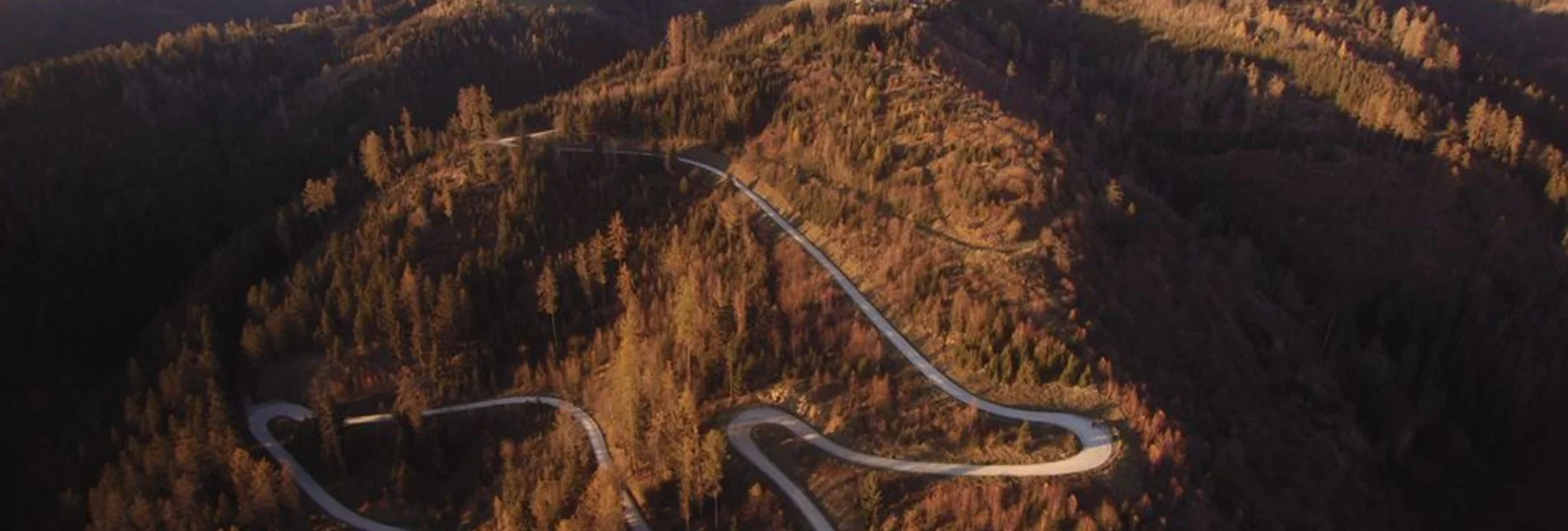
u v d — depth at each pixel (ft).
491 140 599.57
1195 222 588.91
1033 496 333.62
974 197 479.00
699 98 607.78
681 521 354.95
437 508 403.13
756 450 376.07
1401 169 653.71
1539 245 610.24
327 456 414.00
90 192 654.12
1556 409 502.38
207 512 389.80
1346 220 644.69
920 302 435.12
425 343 455.63
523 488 384.68
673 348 423.64
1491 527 454.81
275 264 546.26
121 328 563.07
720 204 521.24
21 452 463.01
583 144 589.32
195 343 473.67
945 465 360.28
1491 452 495.82
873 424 380.37
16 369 506.89
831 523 346.74
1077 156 550.36
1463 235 616.80
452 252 507.71
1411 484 455.63
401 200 540.52
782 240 497.05
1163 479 343.05
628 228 516.32
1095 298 435.53
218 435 411.54
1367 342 554.87
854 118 563.89
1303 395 464.24
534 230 513.45
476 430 430.20
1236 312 497.05
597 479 363.35
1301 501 395.55
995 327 405.80
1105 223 488.02
